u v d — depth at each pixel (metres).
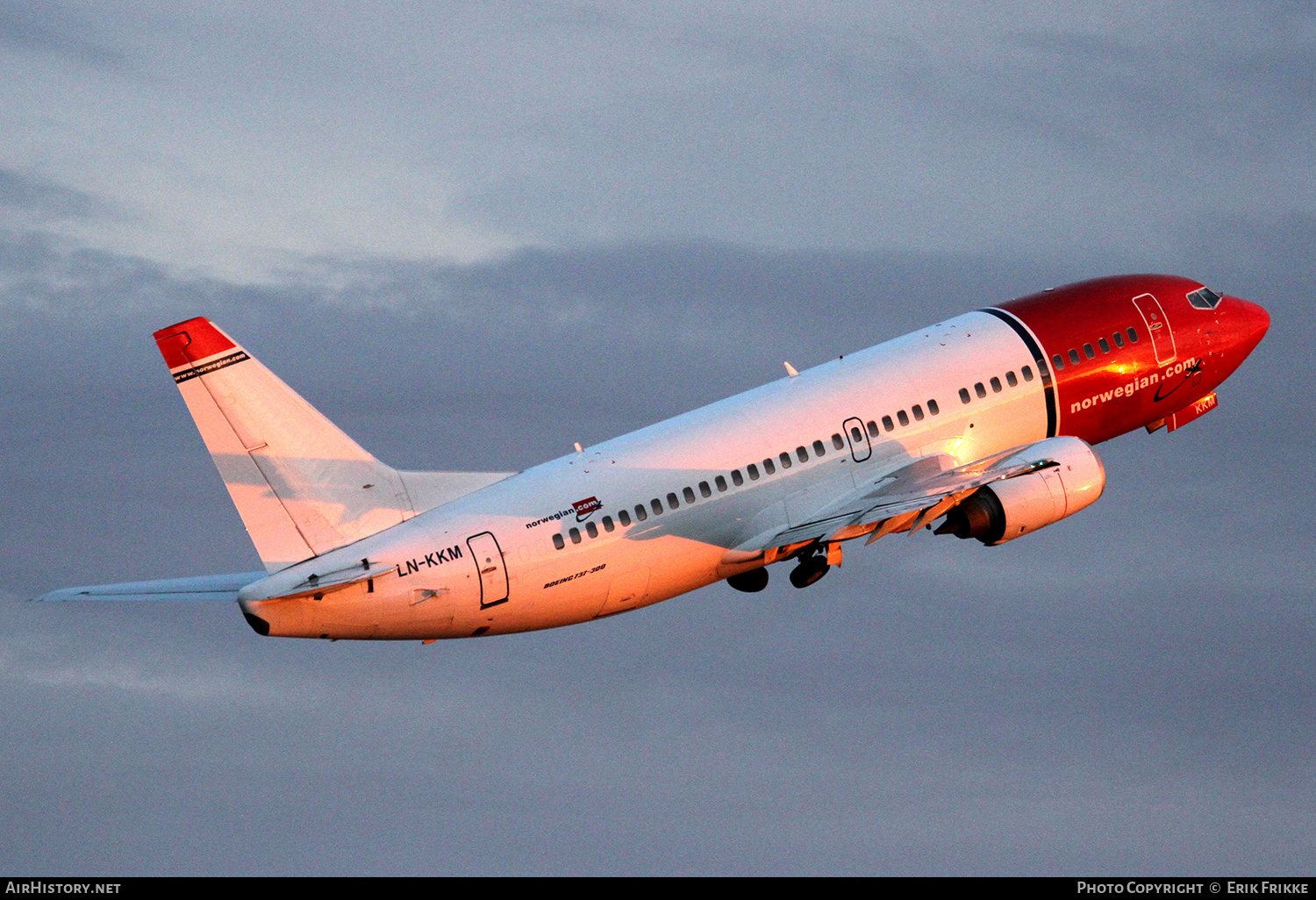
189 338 131.50
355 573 135.62
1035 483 156.38
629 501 145.25
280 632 136.00
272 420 135.12
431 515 141.00
